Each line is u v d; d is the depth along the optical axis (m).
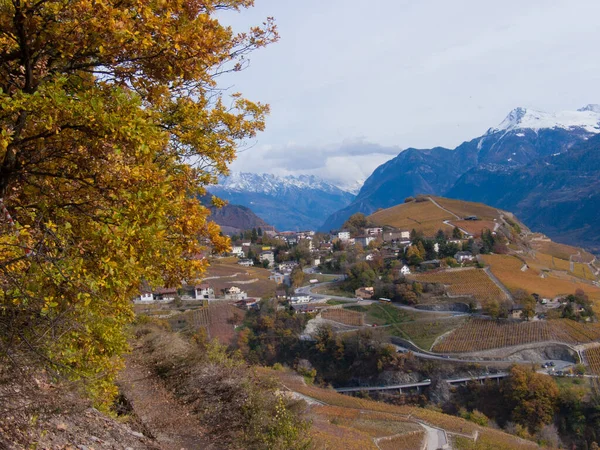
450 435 43.88
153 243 6.20
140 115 6.11
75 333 6.56
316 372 85.19
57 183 6.29
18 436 6.06
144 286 8.21
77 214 6.20
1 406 5.94
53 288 5.61
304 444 12.26
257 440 11.40
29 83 6.59
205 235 9.01
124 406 11.38
